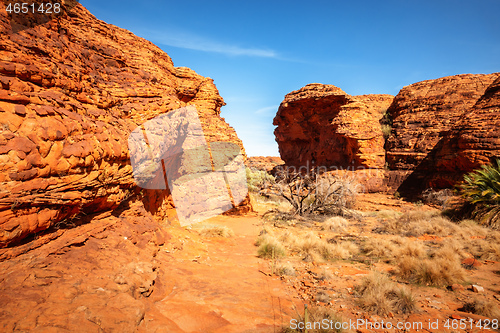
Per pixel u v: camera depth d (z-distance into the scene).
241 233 11.18
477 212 11.04
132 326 2.67
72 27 6.59
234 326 3.38
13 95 3.15
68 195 3.54
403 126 30.77
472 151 19.31
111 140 4.80
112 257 4.08
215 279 5.11
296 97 41.25
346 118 31.77
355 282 5.32
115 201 5.11
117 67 7.93
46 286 2.79
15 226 2.89
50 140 3.33
